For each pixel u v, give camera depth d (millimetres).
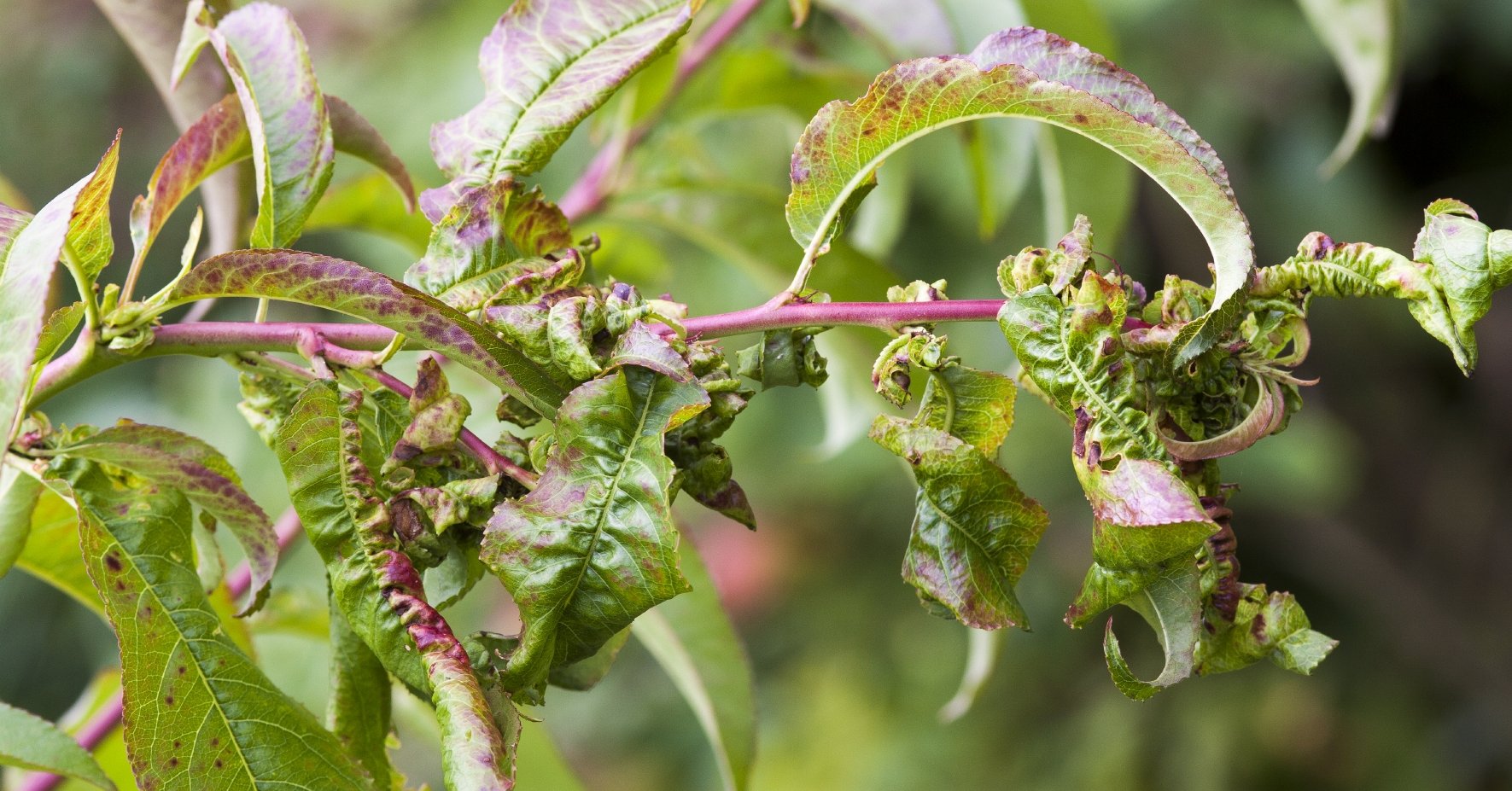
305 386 938
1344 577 3242
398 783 971
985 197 1118
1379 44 1289
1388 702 3143
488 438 1166
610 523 899
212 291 920
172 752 925
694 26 1242
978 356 2523
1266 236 2824
